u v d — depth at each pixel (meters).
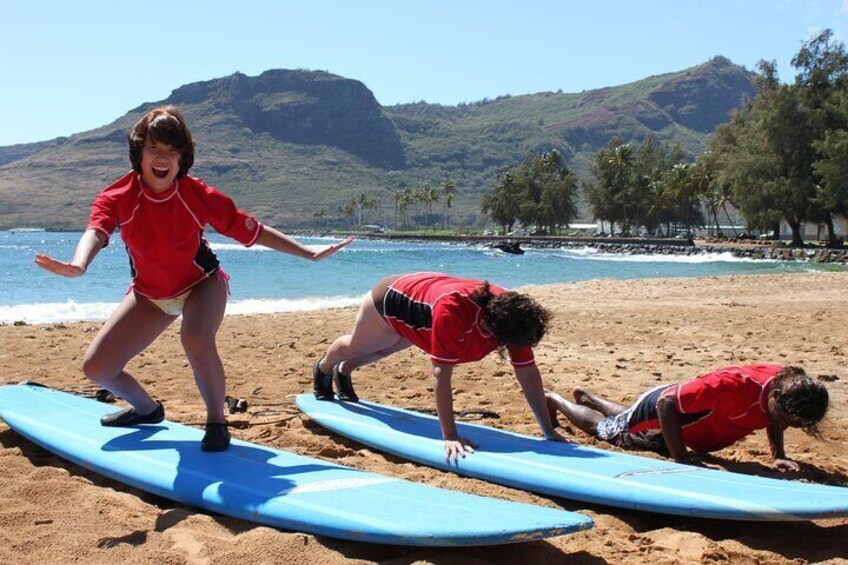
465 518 3.64
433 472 5.02
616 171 105.75
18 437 5.68
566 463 4.80
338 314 15.38
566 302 18.30
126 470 4.56
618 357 10.09
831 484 4.95
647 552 3.82
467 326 4.96
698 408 5.02
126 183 4.54
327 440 5.88
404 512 3.75
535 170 128.50
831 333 12.18
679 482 4.38
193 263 4.84
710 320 14.05
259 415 6.61
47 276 29.62
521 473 4.65
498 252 72.75
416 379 8.47
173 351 10.02
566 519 3.59
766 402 4.93
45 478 4.70
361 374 8.74
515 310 4.78
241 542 3.66
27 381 6.79
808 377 4.82
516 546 3.81
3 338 11.05
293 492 4.09
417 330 5.30
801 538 4.09
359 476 4.39
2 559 3.45
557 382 8.30
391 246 101.56
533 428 6.24
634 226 108.88
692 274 36.81
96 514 4.09
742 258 56.25
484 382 8.20
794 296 20.06
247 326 13.16
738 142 69.12
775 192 58.53
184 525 3.93
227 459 4.70
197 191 4.64
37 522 3.94
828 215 58.78
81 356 9.57
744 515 3.92
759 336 11.95
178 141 4.39
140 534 3.78
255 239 4.83
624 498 4.23
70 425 5.45
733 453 5.66
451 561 3.55
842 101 55.41
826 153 53.78
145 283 4.88
